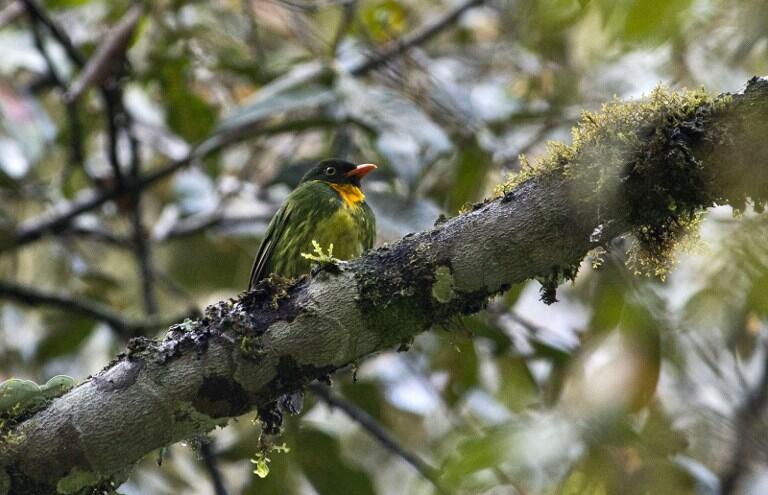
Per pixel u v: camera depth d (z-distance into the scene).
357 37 12.62
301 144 13.80
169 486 10.84
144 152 14.09
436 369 11.06
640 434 7.38
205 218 12.43
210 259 12.99
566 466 6.91
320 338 5.57
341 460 9.80
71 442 5.48
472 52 13.35
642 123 5.48
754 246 5.57
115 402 5.50
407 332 5.66
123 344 11.14
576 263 5.71
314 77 10.60
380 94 10.38
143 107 12.69
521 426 6.80
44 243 13.16
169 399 5.51
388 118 10.15
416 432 12.09
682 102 5.49
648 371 8.00
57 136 12.70
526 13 5.86
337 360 5.63
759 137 5.27
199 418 5.59
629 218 5.55
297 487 10.02
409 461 9.80
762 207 5.41
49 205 12.83
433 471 9.64
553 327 10.76
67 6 12.29
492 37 13.55
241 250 13.00
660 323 8.18
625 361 8.03
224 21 12.78
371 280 5.61
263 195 12.41
